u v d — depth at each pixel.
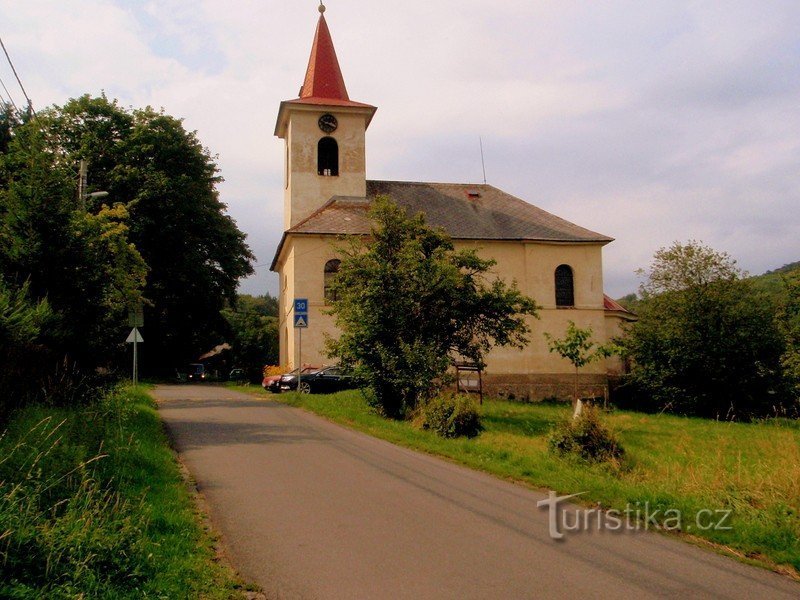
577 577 5.41
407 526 6.83
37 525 5.03
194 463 10.08
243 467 9.84
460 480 9.37
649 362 29.70
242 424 15.17
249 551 5.90
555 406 26.31
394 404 17.69
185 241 36.72
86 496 5.90
